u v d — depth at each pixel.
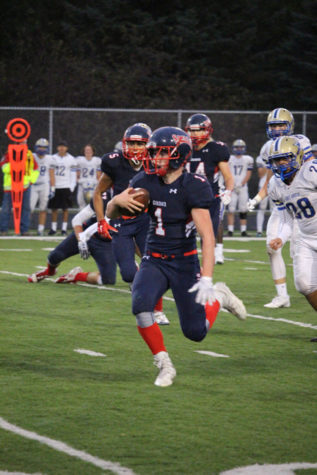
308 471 9.45
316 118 53.44
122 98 69.88
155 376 13.45
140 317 12.80
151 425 10.93
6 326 17.20
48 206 40.59
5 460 9.59
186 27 82.75
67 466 9.44
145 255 13.01
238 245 37.31
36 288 22.70
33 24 81.19
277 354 15.31
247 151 52.41
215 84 78.88
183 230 12.62
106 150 54.62
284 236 19.98
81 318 18.34
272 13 93.12
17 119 38.06
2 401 11.84
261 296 22.27
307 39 82.44
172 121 54.47
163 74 76.50
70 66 70.62
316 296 16.11
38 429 10.66
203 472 9.34
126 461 9.62
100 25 81.56
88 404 11.78
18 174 38.53
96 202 18.33
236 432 10.73
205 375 13.61
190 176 12.45
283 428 10.94
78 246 22.11
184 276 12.74
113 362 14.30
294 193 15.77
